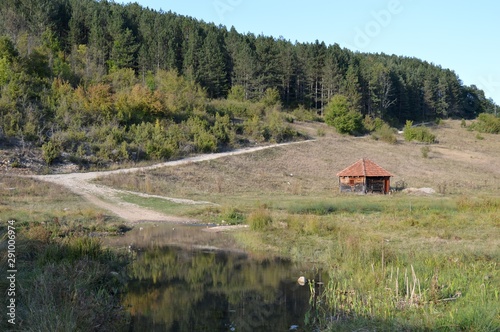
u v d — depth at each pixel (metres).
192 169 53.81
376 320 9.80
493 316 9.21
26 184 37.81
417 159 76.12
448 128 122.56
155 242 20.70
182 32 121.62
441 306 10.52
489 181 60.56
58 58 80.62
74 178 42.78
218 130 71.62
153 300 12.04
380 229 22.12
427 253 15.56
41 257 13.01
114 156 53.19
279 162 64.62
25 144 50.12
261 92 111.38
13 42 74.25
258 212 24.56
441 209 30.12
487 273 12.88
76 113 61.47
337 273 14.15
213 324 10.34
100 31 102.06
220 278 14.33
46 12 99.12
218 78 109.75
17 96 60.09
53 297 9.61
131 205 33.59
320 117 110.25
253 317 10.79
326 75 112.69
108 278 13.45
